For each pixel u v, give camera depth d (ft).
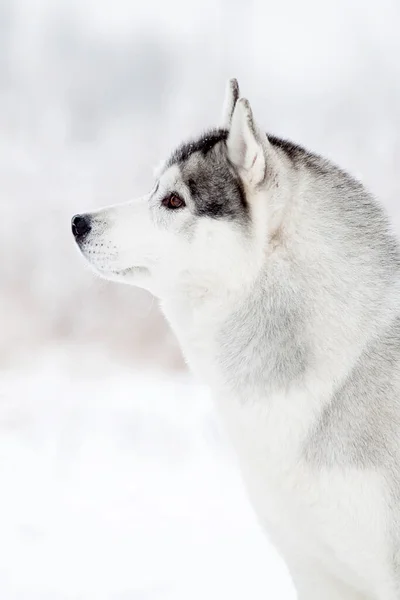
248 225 43.32
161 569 63.10
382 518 40.24
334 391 41.45
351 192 44.42
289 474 42.39
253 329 43.11
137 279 46.55
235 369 43.50
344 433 40.93
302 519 42.83
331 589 45.96
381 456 40.40
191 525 73.41
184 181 45.19
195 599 57.36
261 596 57.82
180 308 45.55
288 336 42.24
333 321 41.96
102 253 46.16
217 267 43.70
